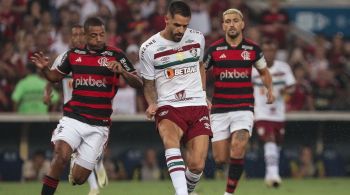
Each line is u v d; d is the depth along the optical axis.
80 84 29.72
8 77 56.75
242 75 35.69
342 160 60.09
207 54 35.94
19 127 56.53
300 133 59.75
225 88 35.72
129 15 61.66
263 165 58.72
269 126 46.72
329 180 55.50
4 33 59.78
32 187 46.03
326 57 66.44
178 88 29.41
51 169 29.22
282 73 47.12
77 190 42.88
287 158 59.84
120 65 28.91
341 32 74.62
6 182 53.91
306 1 79.19
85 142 29.81
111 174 56.59
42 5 63.25
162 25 61.66
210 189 44.19
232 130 35.34
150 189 44.91
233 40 35.88
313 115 58.34
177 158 28.34
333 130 59.53
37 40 57.62
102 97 29.80
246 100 35.59
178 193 27.75
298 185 49.41
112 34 59.38
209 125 29.52
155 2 63.78
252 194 41.50
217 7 65.69
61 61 29.81
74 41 35.62
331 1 79.69
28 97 54.38
